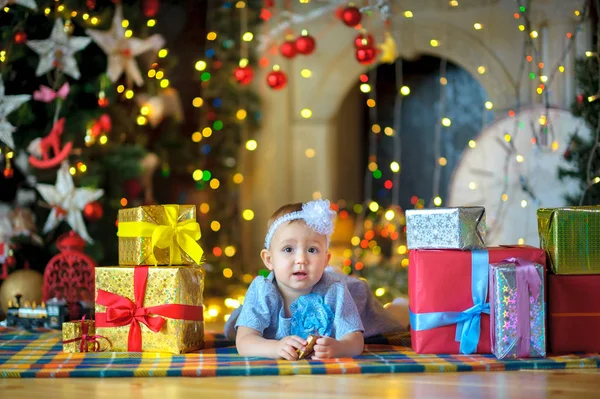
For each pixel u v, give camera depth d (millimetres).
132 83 4969
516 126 4555
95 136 4332
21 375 2445
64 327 2871
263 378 2406
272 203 6297
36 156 4270
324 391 2217
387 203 6488
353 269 5570
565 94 5211
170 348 2764
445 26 5707
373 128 6359
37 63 4250
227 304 4391
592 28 4926
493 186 4875
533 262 2693
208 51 6047
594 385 2289
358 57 4027
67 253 3695
